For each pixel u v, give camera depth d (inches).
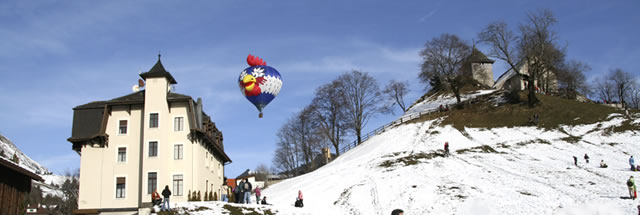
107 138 1924.2
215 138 2276.1
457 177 2038.6
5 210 1263.5
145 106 1930.4
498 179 1980.8
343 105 3666.3
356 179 2241.6
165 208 1376.7
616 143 2618.1
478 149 2669.8
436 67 3693.4
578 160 2389.3
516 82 4362.7
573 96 3897.6
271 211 1535.4
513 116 3230.8
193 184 1856.5
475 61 4968.0
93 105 1988.2
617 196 1576.0
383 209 1736.0
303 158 4055.1
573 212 1424.7
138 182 1877.5
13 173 1327.5
